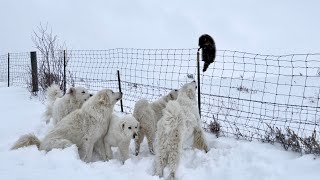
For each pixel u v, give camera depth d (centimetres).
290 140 293
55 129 306
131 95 577
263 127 363
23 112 522
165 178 250
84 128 306
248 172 243
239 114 455
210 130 372
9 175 232
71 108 370
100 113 307
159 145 256
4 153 281
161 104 349
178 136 252
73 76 693
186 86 325
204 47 382
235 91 618
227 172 246
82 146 307
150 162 276
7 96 684
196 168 266
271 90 617
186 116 308
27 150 285
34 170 244
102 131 310
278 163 251
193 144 325
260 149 282
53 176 232
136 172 251
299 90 595
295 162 249
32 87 708
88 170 246
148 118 326
